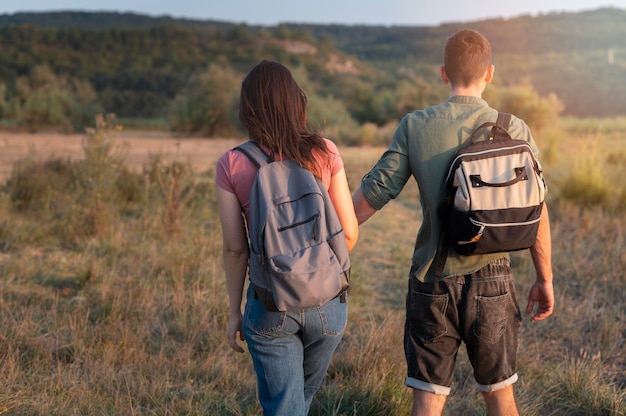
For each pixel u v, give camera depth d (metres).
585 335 4.28
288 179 2.06
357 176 11.67
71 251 6.12
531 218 2.22
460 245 2.27
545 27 188.38
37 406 3.01
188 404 3.09
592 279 5.40
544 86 100.62
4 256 5.80
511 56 141.75
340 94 37.22
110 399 3.15
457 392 3.45
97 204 6.80
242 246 2.19
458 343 2.45
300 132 2.14
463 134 2.36
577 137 26.08
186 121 29.91
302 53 123.38
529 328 4.37
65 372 3.43
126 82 84.19
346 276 2.06
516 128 2.40
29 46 104.00
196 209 8.21
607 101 83.94
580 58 132.25
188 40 118.31
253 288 2.06
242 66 101.56
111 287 4.80
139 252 6.03
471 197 2.19
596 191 8.68
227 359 3.71
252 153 2.12
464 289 2.37
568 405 3.29
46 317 4.21
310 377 2.31
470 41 2.40
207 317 4.28
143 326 4.07
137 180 9.03
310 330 2.12
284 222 1.99
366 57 179.00
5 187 8.21
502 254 2.38
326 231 2.01
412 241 7.32
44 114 33.88
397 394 3.22
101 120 7.61
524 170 2.23
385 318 4.29
